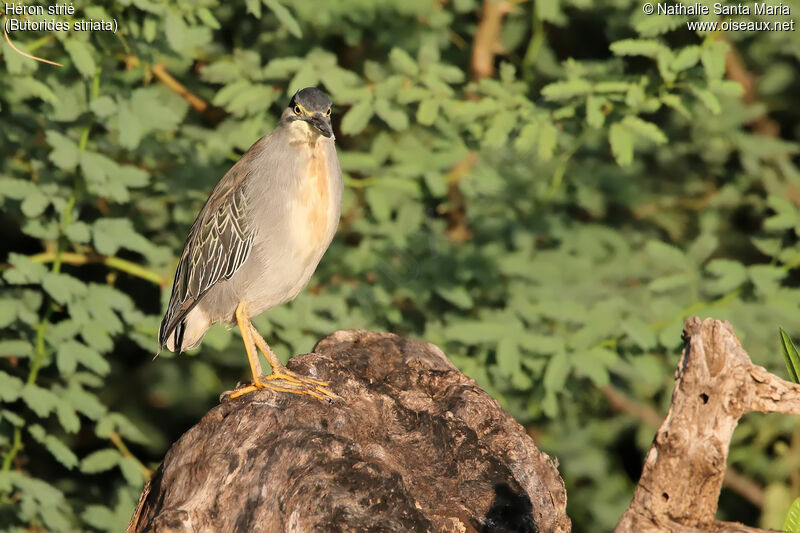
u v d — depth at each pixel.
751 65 13.32
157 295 13.04
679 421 4.89
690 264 11.59
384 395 6.85
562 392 11.86
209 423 6.30
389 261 11.95
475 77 13.37
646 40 10.31
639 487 5.01
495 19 13.22
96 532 11.66
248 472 5.78
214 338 11.16
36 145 11.30
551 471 6.57
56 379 11.37
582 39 14.61
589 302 11.61
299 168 8.12
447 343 11.59
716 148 13.02
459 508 5.88
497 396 11.26
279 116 12.20
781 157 12.62
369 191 11.55
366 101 10.84
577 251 12.45
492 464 6.27
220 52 12.84
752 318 11.06
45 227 10.46
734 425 4.84
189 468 6.10
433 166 11.74
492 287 11.91
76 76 11.41
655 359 11.95
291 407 6.36
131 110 10.38
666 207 13.60
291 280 8.39
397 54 11.19
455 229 13.09
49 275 10.29
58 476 13.17
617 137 10.31
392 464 6.14
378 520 5.27
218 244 8.38
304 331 11.16
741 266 11.12
